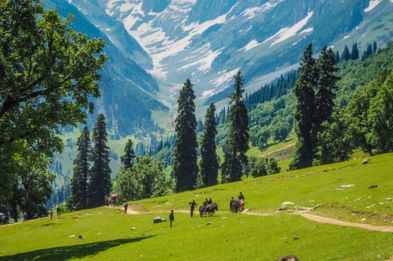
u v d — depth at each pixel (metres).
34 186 114.62
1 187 49.94
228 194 83.00
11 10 46.59
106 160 147.38
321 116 118.44
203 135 137.75
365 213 41.09
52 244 61.56
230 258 34.75
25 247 62.94
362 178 61.84
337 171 78.00
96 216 89.94
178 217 68.81
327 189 59.97
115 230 65.81
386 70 140.25
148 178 152.62
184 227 55.94
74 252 49.19
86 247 51.84
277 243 36.69
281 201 61.34
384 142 109.50
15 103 48.44
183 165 132.62
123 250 45.69
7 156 48.09
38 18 49.59
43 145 51.19
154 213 80.12
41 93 49.84
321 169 88.31
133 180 151.62
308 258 30.77
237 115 127.25
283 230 41.28
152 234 55.25
